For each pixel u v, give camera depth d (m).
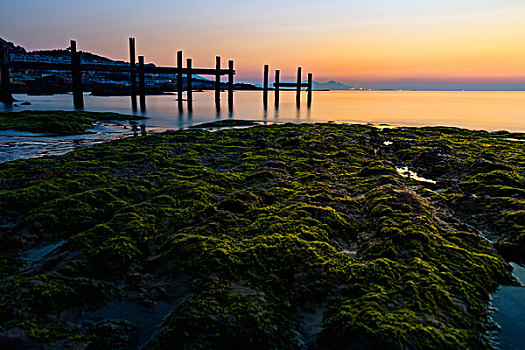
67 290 5.63
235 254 6.71
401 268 6.54
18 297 5.17
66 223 8.25
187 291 5.91
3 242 7.16
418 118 47.19
